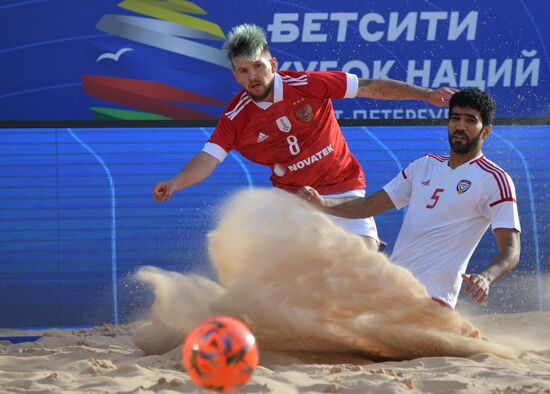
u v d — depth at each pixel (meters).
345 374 14.52
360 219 20.22
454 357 16.88
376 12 29.55
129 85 29.52
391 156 30.16
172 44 29.47
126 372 15.30
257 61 19.06
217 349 7.52
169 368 16.20
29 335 27.70
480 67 29.86
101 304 29.80
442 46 29.75
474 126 17.45
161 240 29.98
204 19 29.41
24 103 29.31
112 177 29.88
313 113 19.92
